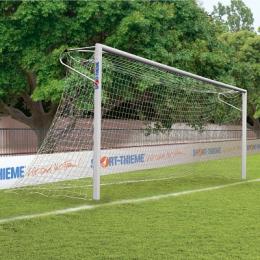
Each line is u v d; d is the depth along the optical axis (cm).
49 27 1666
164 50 1712
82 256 518
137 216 745
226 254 530
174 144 1592
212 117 1852
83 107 1095
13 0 1677
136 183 1184
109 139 1464
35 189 1035
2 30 1673
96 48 912
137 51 1720
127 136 1518
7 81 1764
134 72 1242
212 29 2169
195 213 773
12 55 1730
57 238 595
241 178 1332
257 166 1716
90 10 1634
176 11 1892
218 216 749
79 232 630
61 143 1161
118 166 1305
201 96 1587
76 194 977
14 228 649
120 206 836
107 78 1300
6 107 2073
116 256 519
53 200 895
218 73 1994
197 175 1402
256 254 531
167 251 541
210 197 955
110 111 1522
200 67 1962
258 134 2944
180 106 1534
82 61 1065
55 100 1628
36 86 1741
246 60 2850
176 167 1591
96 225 675
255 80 2794
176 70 1131
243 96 1342
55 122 1135
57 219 714
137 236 610
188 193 1013
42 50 1694
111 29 1728
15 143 1905
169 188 1098
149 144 1532
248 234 626
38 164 1103
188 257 518
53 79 1627
